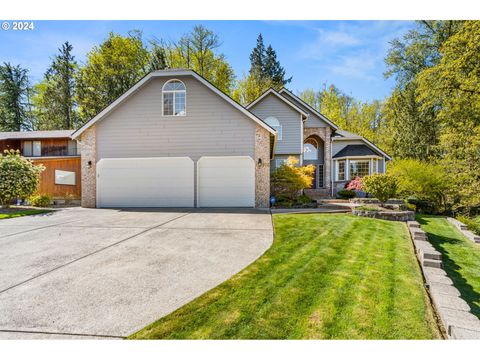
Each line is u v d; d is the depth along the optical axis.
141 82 12.67
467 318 3.14
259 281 4.41
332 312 3.48
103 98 31.02
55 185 16.00
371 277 4.57
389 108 30.19
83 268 5.02
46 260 5.45
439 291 3.88
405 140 25.61
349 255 5.70
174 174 12.88
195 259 5.48
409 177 17.09
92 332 3.14
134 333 3.12
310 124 20.80
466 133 16.94
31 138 23.14
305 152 22.42
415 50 25.95
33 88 37.00
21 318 3.40
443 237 9.47
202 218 9.70
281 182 14.00
